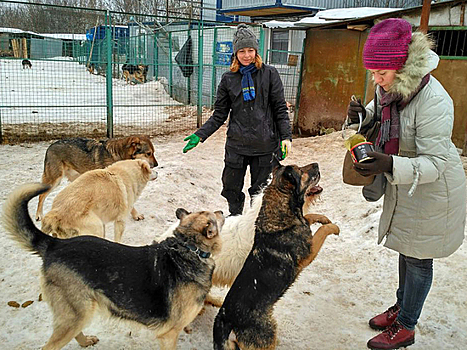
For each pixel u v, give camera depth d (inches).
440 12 359.6
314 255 133.6
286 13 828.0
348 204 254.7
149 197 254.7
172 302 116.8
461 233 119.1
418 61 105.2
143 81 760.3
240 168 198.7
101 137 448.8
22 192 115.1
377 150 123.4
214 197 280.8
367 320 150.3
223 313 121.1
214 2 1022.4
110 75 435.2
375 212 231.0
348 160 129.3
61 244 119.7
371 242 202.8
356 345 137.1
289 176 129.4
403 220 120.4
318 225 231.9
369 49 110.0
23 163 330.3
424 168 105.1
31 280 167.8
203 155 370.9
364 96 422.0
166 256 119.3
